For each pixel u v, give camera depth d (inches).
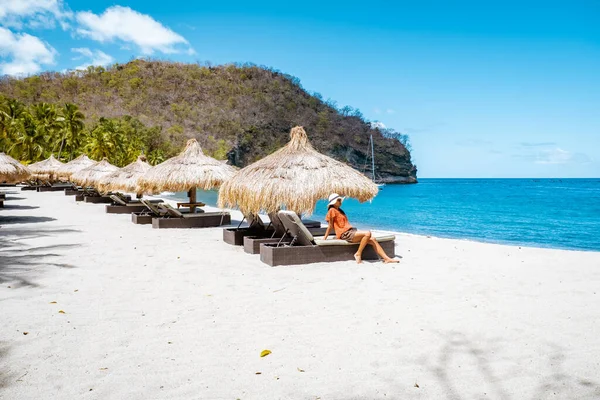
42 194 1148.5
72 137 2755.9
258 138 5949.8
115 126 3558.1
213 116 6053.2
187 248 366.3
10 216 616.7
